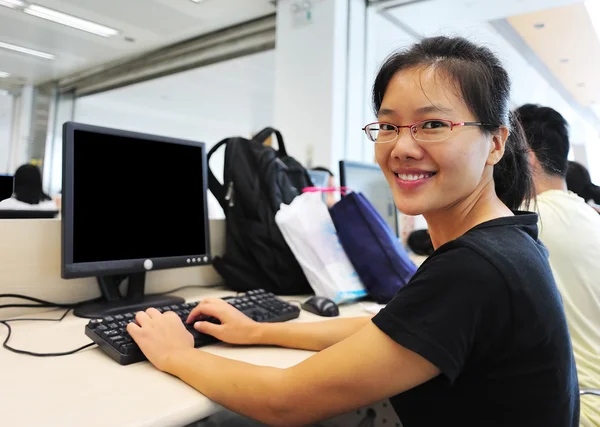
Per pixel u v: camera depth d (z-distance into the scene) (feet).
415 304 1.64
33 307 3.18
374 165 6.32
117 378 2.09
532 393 1.72
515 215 1.99
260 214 4.27
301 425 1.80
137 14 14.10
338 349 1.76
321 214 4.35
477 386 1.73
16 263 3.10
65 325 2.95
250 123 29.17
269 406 1.82
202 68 17.87
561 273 3.35
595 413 2.79
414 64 1.91
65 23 15.37
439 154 1.84
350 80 11.34
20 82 23.29
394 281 4.06
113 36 16.28
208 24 14.44
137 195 3.50
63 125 3.07
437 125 1.84
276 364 2.35
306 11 11.42
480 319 1.60
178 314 2.82
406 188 1.94
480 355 1.67
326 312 3.48
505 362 1.68
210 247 4.06
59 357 2.36
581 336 3.25
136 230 3.47
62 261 3.00
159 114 27.40
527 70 11.98
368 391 1.65
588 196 5.62
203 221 3.99
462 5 10.44
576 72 12.26
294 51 11.70
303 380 1.77
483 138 1.87
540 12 10.35
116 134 3.39
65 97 23.94
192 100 24.03
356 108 11.53
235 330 2.65
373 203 6.17
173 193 3.76
